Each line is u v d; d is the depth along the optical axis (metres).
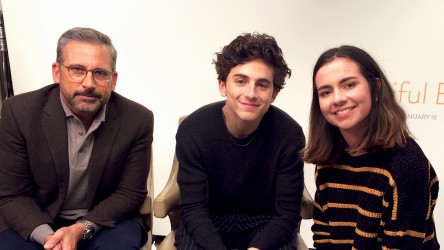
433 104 1.75
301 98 1.81
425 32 1.67
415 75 1.73
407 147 0.97
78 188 1.25
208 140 1.17
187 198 1.18
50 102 1.20
